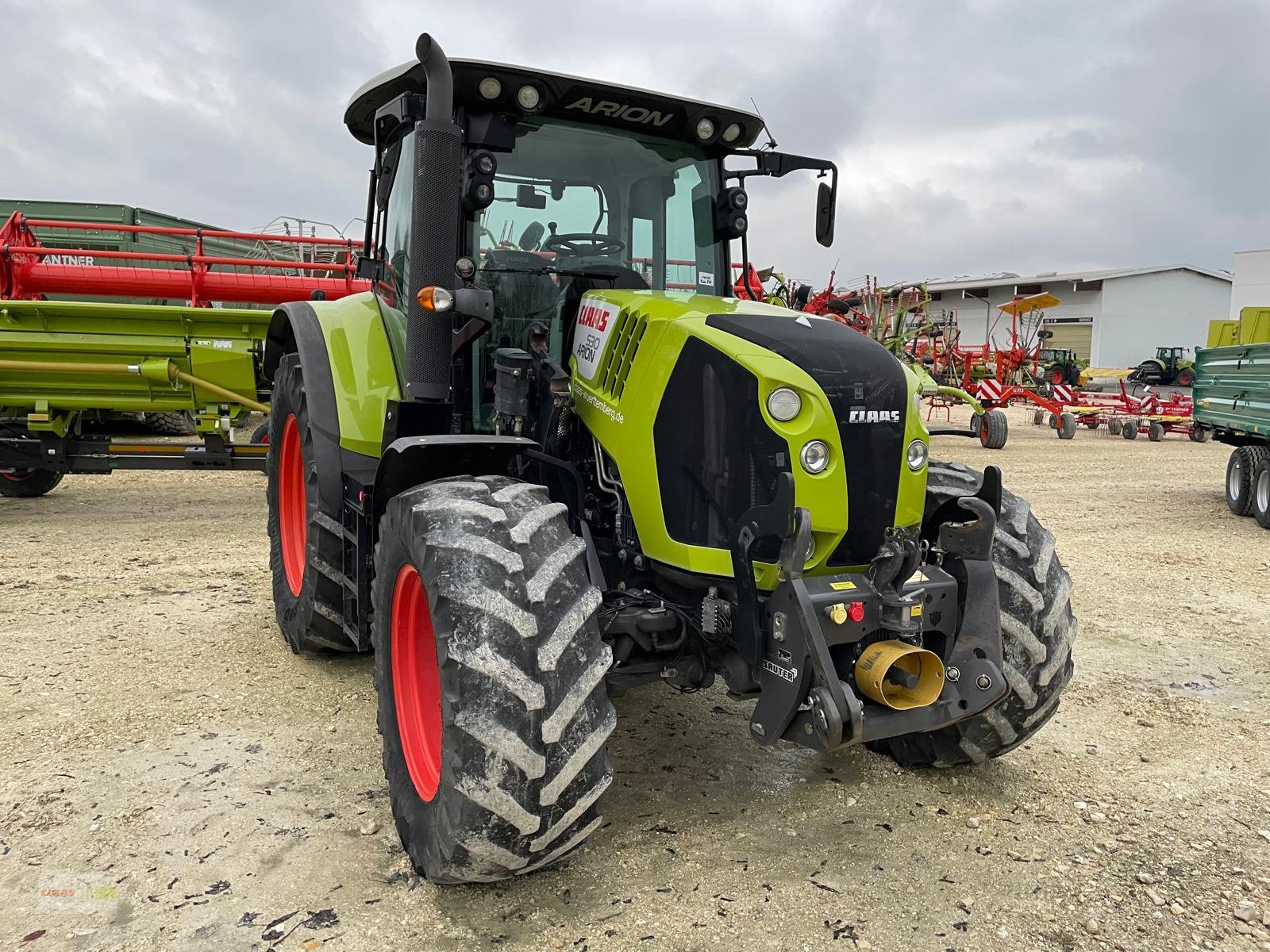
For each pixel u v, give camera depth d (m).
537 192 3.58
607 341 3.16
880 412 2.75
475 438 2.87
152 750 3.45
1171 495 11.05
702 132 3.78
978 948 2.43
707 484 2.81
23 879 2.62
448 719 2.37
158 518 7.86
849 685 2.71
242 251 12.95
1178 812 3.22
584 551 2.65
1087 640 5.25
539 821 2.36
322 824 2.96
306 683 4.18
